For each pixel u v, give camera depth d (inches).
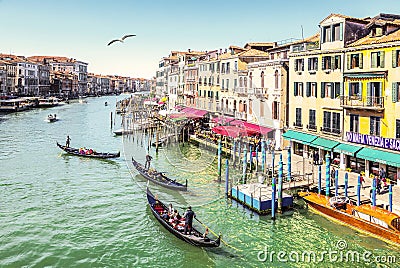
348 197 878.4
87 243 713.0
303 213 858.1
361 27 1149.7
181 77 2361.0
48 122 2667.3
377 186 905.5
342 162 1140.5
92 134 2148.1
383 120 1006.4
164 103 3117.6
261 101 1320.1
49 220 810.8
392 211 782.5
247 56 1620.3
